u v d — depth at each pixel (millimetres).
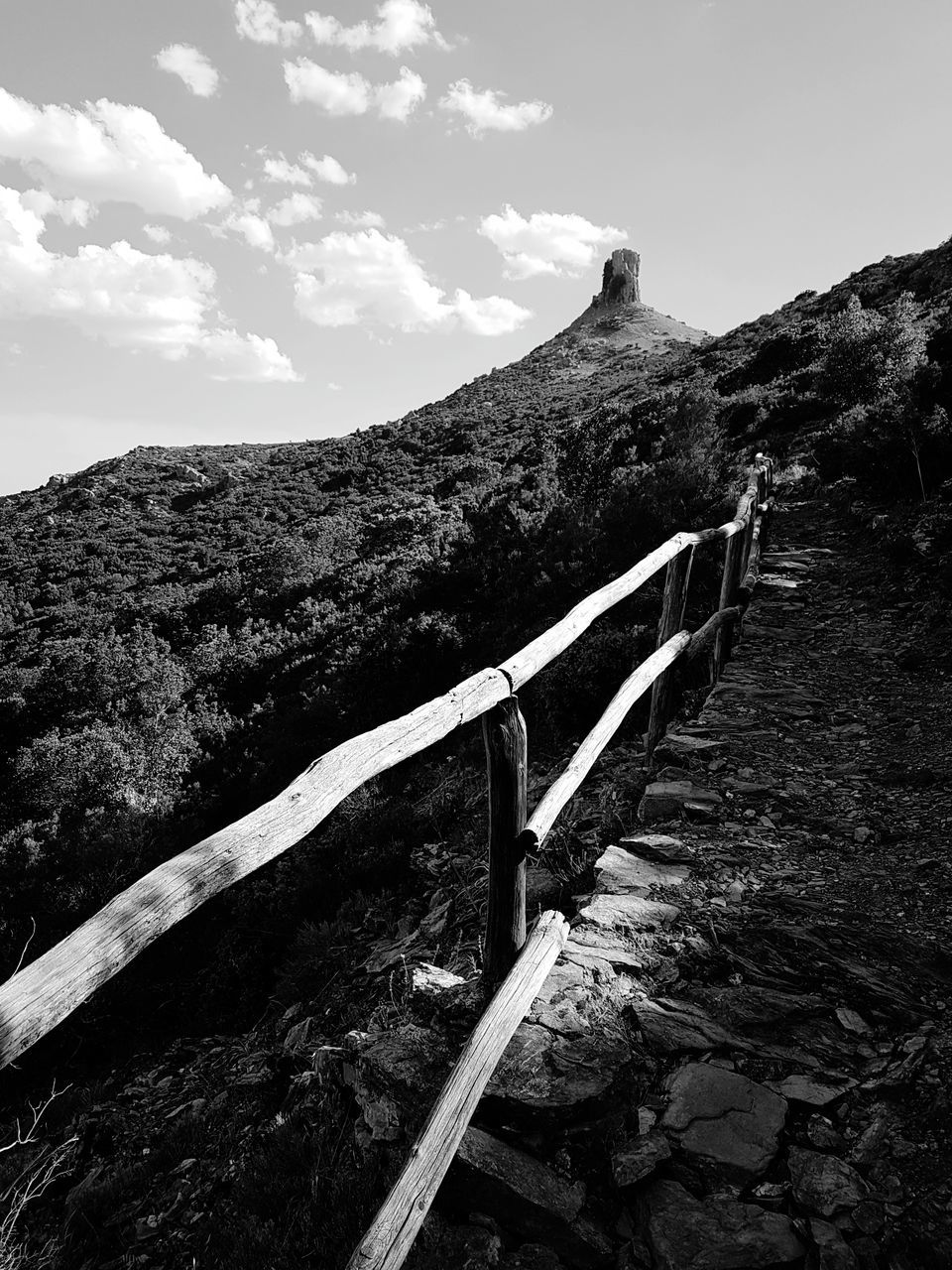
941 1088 2365
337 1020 4242
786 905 3400
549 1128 2312
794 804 4457
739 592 7887
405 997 3350
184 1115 4098
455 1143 1938
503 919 2705
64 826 23500
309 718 16234
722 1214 2033
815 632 7715
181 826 15242
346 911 5984
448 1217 2178
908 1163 2137
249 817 1496
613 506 14266
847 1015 2740
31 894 13508
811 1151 2197
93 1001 6805
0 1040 926
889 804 4391
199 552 70500
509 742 2613
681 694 6902
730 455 19594
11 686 45188
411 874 6211
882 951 3084
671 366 82188
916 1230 1949
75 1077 6375
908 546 8984
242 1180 2916
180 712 30156
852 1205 2027
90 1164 4117
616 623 9461
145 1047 6371
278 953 6348
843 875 3697
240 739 23531
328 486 85188
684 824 4289
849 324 22359
